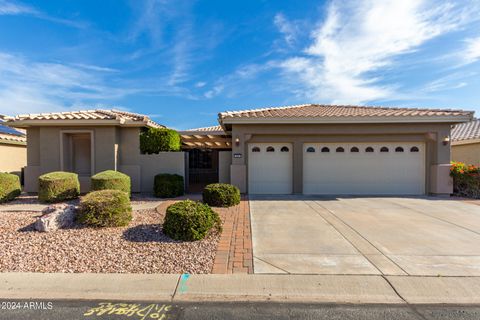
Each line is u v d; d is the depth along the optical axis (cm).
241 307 345
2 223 663
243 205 963
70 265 448
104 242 543
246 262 469
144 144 1295
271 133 1219
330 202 1026
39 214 775
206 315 329
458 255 498
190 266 452
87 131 1259
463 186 1176
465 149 1694
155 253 498
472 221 739
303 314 330
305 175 1247
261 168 1249
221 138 1593
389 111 1312
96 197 659
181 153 1295
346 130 1207
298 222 730
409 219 762
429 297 365
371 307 345
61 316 325
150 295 371
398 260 476
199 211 593
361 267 448
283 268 446
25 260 461
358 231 647
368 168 1235
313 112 1334
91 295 371
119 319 320
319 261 473
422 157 1224
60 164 1260
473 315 328
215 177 1958
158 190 1145
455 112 1199
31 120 1206
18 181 1048
